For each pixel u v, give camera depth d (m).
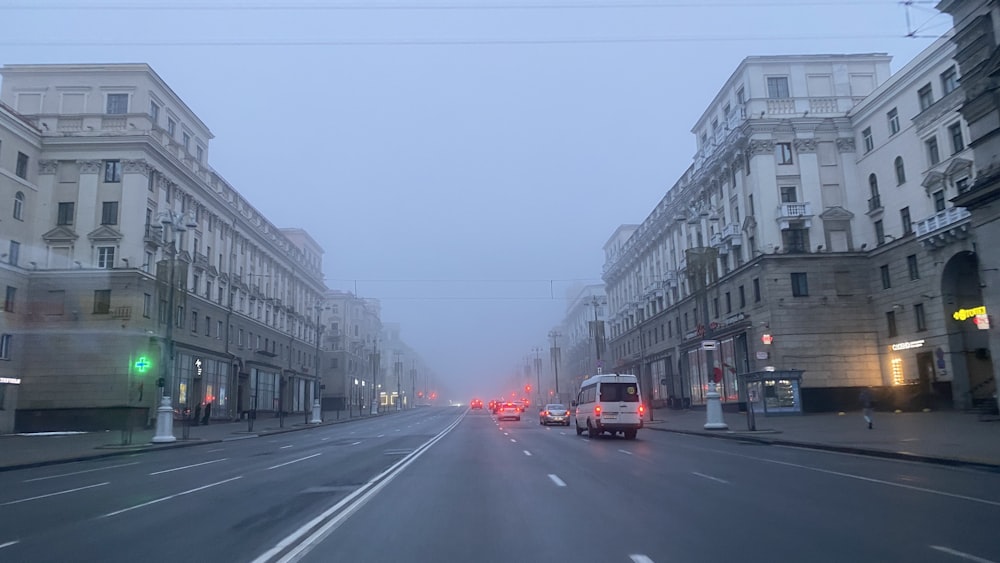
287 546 8.28
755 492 12.20
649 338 71.88
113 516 10.95
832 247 44.03
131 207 41.66
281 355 72.44
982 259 24.92
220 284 55.00
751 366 45.66
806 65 46.34
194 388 49.78
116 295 40.34
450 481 14.65
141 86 44.03
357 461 20.19
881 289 42.88
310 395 85.50
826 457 18.88
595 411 30.14
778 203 44.38
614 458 19.70
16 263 39.09
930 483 12.91
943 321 37.59
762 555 7.51
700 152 53.69
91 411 39.38
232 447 30.17
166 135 45.81
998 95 23.66
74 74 44.09
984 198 24.33
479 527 9.42
